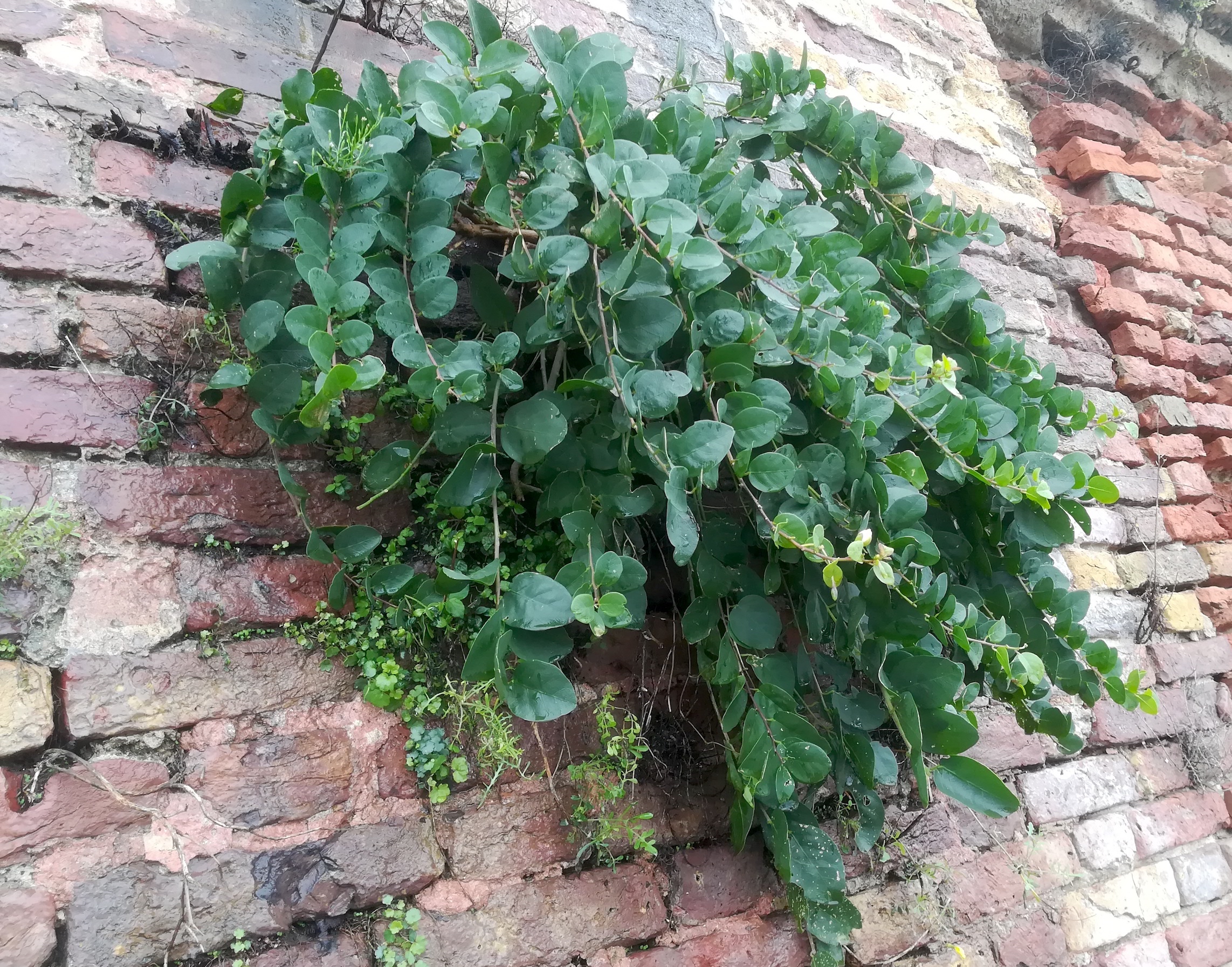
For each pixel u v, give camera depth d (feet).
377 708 3.43
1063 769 5.71
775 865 4.07
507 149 3.18
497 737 3.22
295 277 3.23
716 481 3.09
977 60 8.24
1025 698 3.95
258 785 3.11
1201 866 6.01
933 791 4.91
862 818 3.63
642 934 3.70
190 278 3.52
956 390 3.56
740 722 3.84
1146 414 7.73
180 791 2.98
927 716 3.31
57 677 2.89
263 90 4.01
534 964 3.41
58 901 2.70
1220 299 8.98
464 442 3.19
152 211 3.51
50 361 3.17
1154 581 6.91
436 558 3.59
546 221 3.06
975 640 3.58
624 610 2.84
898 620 3.37
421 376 2.91
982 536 4.18
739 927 3.96
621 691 3.96
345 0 4.40
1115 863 5.58
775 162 5.67
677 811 3.99
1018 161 8.01
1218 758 6.63
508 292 4.01
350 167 3.07
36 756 2.80
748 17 6.45
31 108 3.40
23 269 3.18
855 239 4.07
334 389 2.68
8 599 2.85
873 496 3.35
